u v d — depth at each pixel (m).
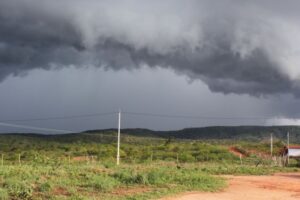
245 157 80.50
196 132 185.38
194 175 29.47
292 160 74.00
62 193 20.67
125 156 77.75
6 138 124.00
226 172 43.09
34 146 107.12
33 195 19.70
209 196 22.48
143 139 148.25
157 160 69.06
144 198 20.42
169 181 26.42
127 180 25.33
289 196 23.92
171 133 181.62
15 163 48.97
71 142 127.50
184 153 82.94
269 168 51.41
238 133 183.88
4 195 18.27
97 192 21.58
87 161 53.84
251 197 23.06
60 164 47.00
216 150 88.81
